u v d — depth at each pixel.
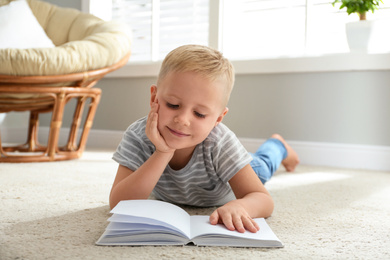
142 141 1.09
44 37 2.57
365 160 2.25
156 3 3.07
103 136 3.08
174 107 0.90
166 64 0.92
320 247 0.86
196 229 0.86
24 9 2.59
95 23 2.58
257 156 1.61
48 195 1.32
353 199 1.38
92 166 2.02
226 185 1.15
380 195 1.46
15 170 1.83
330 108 2.35
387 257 0.80
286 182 1.70
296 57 2.39
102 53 2.19
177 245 0.83
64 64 2.05
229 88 0.95
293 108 2.44
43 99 2.19
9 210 1.11
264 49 2.71
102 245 0.83
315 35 2.57
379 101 2.23
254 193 1.06
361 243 0.89
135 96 2.98
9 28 2.48
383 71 2.21
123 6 3.24
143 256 0.77
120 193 1.00
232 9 2.79
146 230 0.82
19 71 1.96
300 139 2.43
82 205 1.19
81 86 2.21
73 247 0.81
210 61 0.90
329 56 2.31
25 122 3.29
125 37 2.38
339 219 1.10
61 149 2.40
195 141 0.93
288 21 2.66
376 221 1.08
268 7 2.70
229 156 1.07
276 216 1.12
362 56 2.22
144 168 0.99
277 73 2.47
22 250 0.79
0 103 2.14
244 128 2.58
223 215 0.90
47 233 0.91
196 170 1.08
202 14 2.94
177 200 1.22
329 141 2.35
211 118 0.92
